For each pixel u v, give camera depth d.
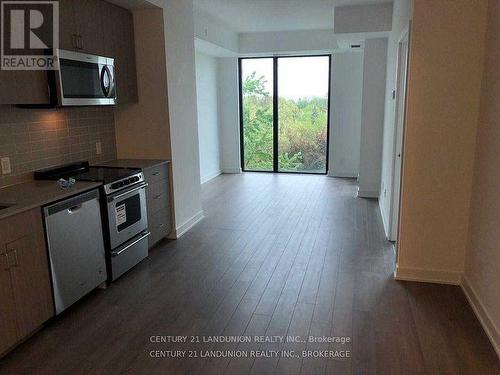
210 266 3.70
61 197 2.71
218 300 3.07
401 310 2.88
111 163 4.08
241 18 6.05
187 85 4.60
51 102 2.93
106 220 3.21
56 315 2.74
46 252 2.60
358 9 5.30
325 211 5.49
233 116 8.23
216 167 8.21
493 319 2.51
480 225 2.86
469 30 2.91
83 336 2.62
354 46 6.74
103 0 3.54
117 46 3.77
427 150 3.14
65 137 3.60
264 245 4.21
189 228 4.78
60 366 2.32
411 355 2.38
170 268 3.66
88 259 3.02
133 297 3.13
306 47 7.21
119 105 4.27
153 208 4.01
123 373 2.26
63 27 3.02
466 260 3.18
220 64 8.06
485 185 2.79
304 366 2.30
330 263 3.72
